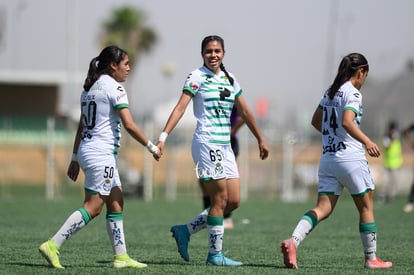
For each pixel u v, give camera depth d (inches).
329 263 962.7
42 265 879.1
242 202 2502.5
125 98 845.2
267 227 1531.7
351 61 873.5
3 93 4092.0
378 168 3294.8
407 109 3823.8
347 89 861.2
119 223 869.8
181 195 2970.0
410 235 1385.3
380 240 1290.6
